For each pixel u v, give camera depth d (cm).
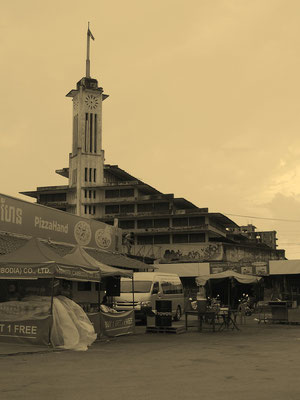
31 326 1416
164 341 1680
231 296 3641
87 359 1188
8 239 1988
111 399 730
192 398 738
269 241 11838
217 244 7638
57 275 1446
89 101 9106
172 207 8400
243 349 1430
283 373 981
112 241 2972
